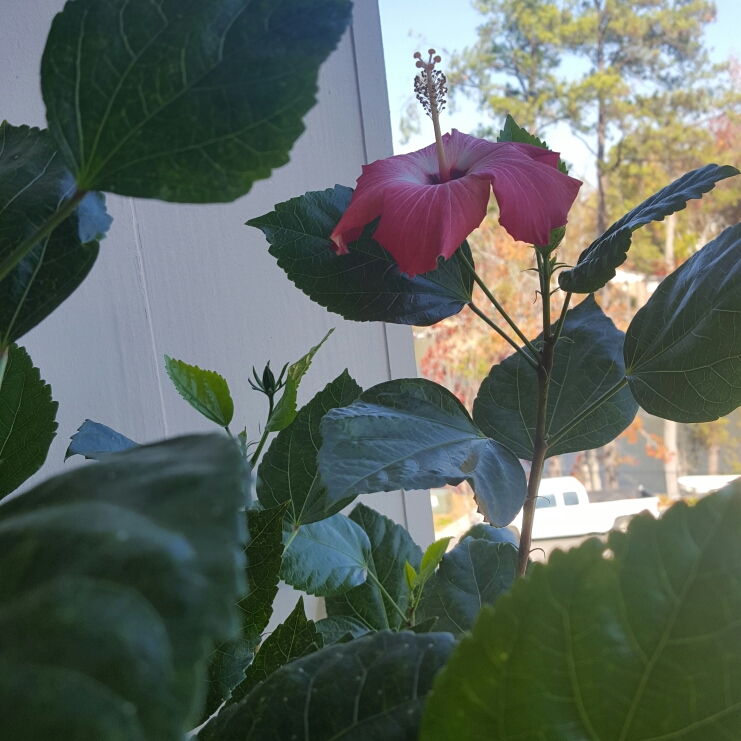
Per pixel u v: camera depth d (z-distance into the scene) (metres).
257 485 0.47
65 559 0.16
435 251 0.35
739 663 0.20
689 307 0.40
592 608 0.20
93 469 0.21
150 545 0.15
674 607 0.20
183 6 0.22
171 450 0.21
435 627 0.45
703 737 0.20
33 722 0.13
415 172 0.41
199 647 0.14
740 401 0.39
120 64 0.23
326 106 0.63
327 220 0.44
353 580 0.52
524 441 0.47
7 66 0.55
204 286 0.62
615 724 0.20
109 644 0.14
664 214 0.37
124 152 0.23
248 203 0.63
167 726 0.13
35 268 0.30
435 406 0.41
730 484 0.21
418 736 0.22
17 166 0.31
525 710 0.20
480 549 0.48
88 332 0.59
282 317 0.65
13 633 0.14
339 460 0.36
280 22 0.23
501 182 0.37
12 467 0.35
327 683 0.25
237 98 0.23
